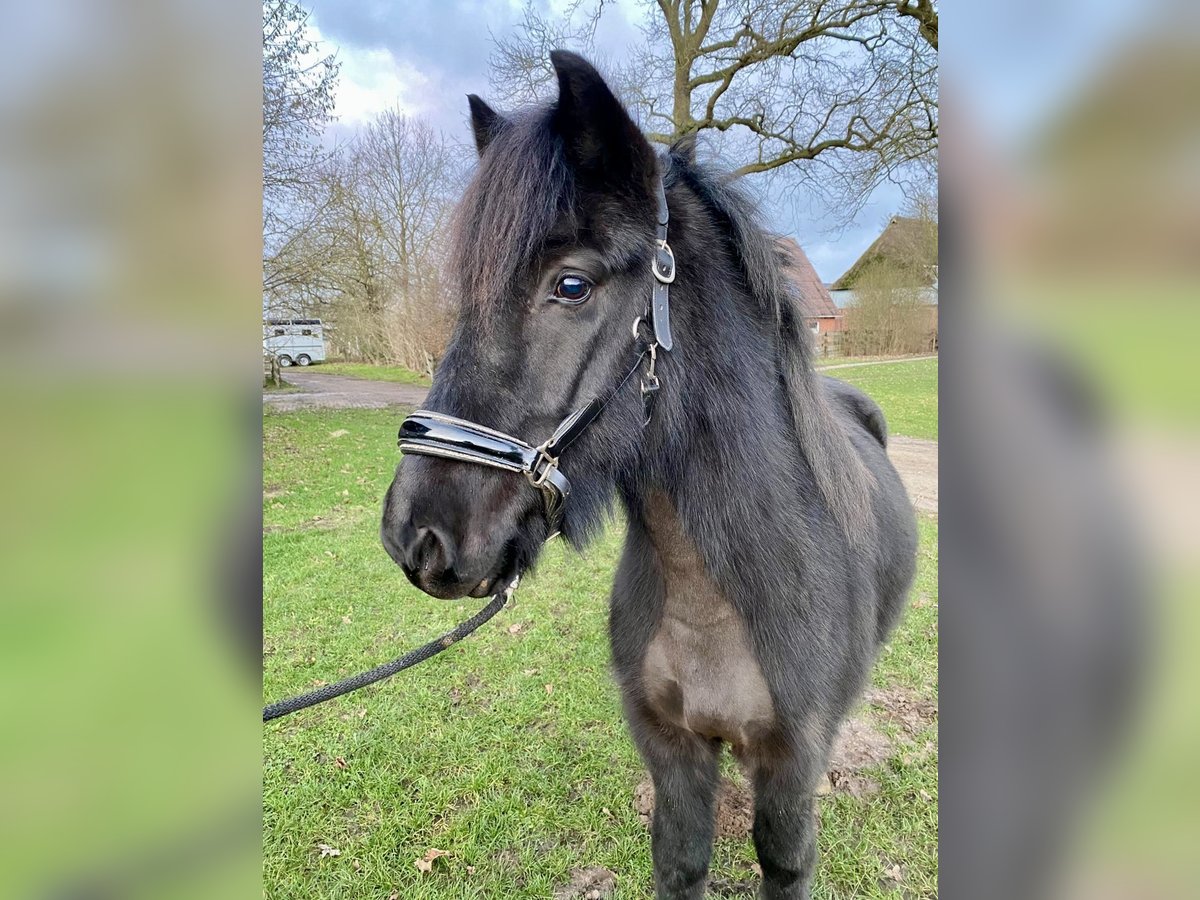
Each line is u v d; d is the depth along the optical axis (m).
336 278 15.62
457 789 2.90
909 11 10.09
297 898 2.41
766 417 1.59
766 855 1.79
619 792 2.86
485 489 1.36
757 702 1.63
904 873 2.42
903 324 24.23
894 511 2.33
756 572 1.56
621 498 1.69
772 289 1.57
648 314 1.40
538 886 2.42
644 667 1.78
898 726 3.22
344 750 3.15
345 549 6.08
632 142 1.30
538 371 1.34
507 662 3.95
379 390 21.64
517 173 1.32
